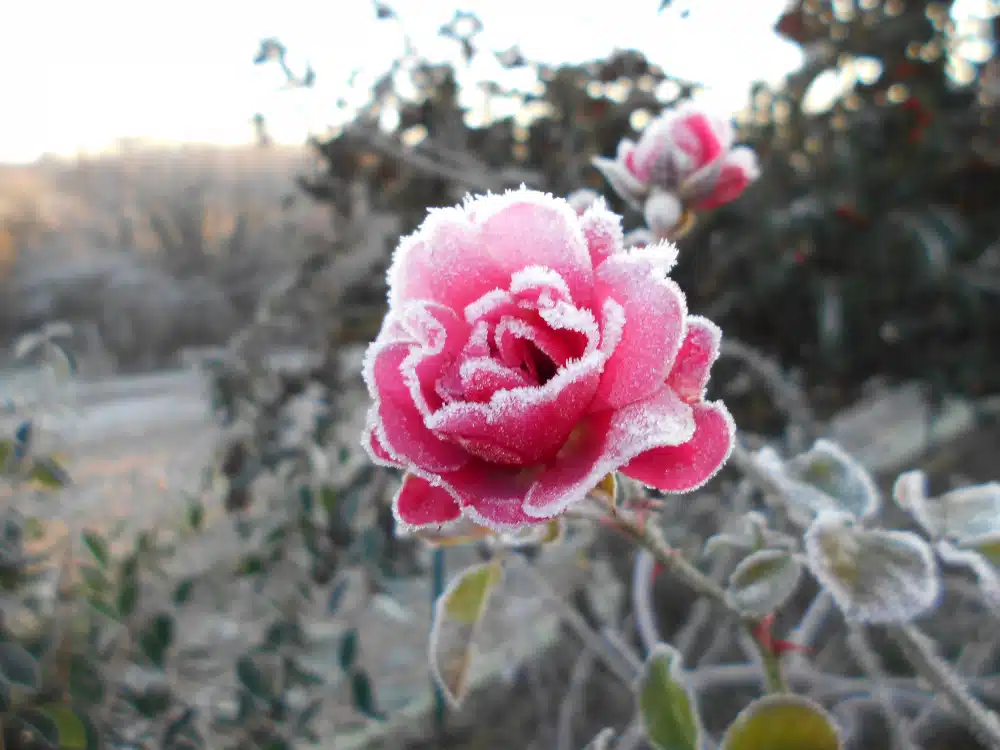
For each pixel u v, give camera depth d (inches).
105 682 11.9
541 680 17.8
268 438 15.7
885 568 6.8
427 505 6.1
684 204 9.5
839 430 23.1
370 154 17.3
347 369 17.0
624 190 9.6
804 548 7.9
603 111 16.7
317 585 14.5
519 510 5.4
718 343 5.7
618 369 5.3
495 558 8.3
